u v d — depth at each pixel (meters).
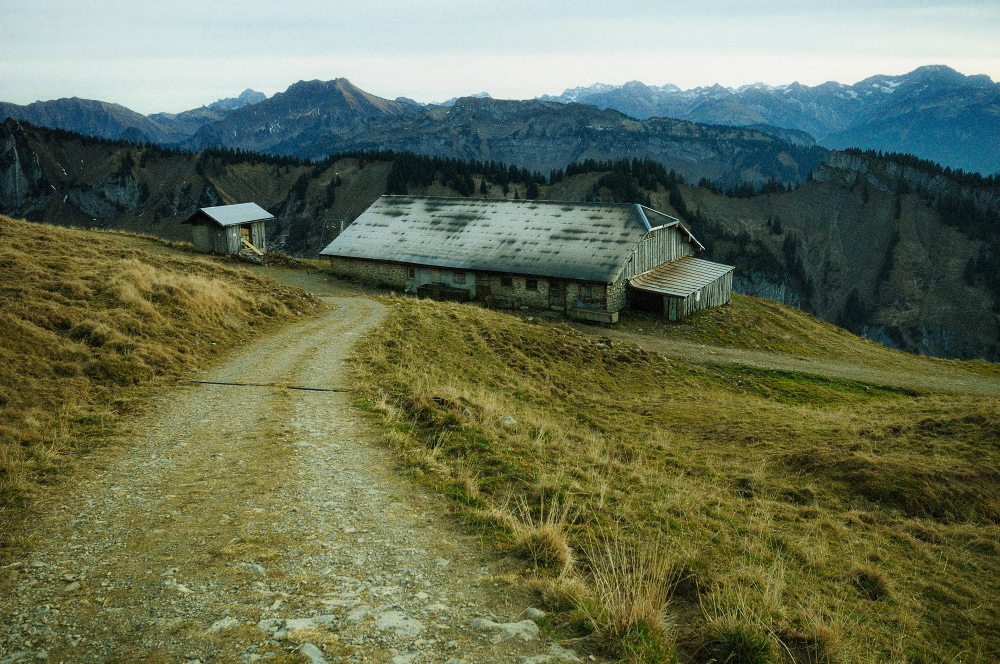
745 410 24.66
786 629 6.21
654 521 9.55
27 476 9.03
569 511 9.16
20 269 20.77
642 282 49.06
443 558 7.07
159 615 5.54
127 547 7.04
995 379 40.91
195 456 10.57
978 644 8.07
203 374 17.23
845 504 13.90
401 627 5.45
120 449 10.71
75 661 4.82
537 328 34.38
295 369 18.67
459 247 52.62
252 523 7.85
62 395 12.95
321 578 6.42
